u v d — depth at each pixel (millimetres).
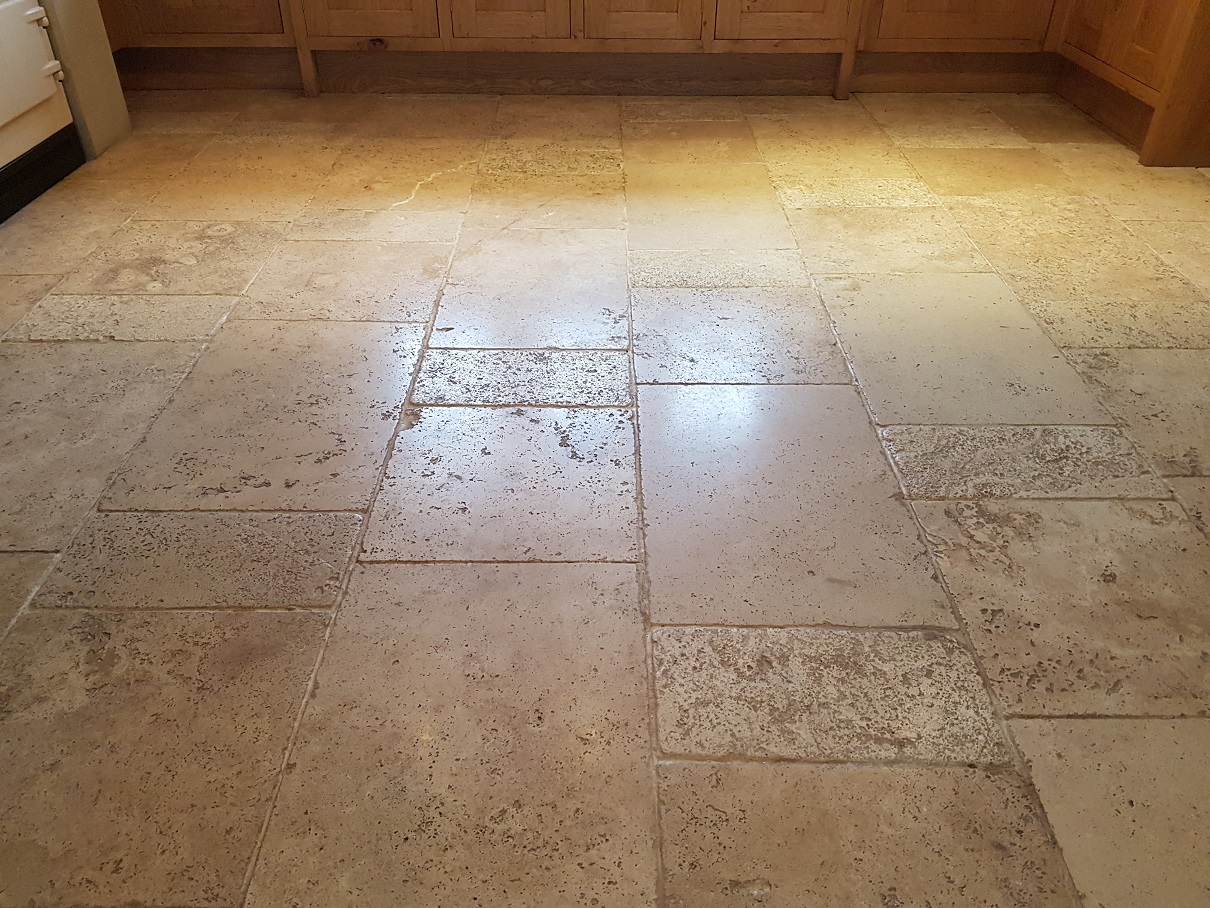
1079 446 1914
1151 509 1747
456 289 2482
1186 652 1456
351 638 1477
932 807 1233
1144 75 3234
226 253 2666
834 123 3684
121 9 3730
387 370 2148
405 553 1641
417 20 3732
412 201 3000
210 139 3484
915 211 2941
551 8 3682
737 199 3027
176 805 1231
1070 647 1465
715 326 2328
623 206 2975
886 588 1573
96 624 1497
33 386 2084
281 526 1696
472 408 2021
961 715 1356
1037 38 3773
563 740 1319
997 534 1688
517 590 1564
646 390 2084
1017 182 3148
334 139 3488
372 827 1208
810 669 1427
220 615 1516
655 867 1164
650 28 3721
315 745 1311
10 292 2455
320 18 3738
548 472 1835
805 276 2562
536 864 1167
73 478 1812
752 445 1915
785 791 1253
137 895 1131
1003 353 2225
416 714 1354
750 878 1152
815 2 3672
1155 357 2209
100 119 3311
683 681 1407
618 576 1595
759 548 1655
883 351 2230
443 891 1138
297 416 1996
